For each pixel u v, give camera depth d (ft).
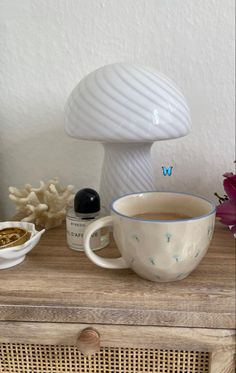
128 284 1.35
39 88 2.15
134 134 1.41
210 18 2.00
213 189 2.28
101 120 1.42
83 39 2.06
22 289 1.33
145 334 1.27
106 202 1.78
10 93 2.16
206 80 2.10
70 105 1.56
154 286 1.34
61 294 1.30
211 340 1.26
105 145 1.73
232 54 2.06
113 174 1.74
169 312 1.24
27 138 2.24
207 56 2.06
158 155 2.23
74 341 1.30
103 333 1.28
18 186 2.33
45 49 2.08
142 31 2.03
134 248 1.27
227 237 1.76
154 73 1.53
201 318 1.24
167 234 1.21
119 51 2.07
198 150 2.21
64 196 1.85
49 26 2.04
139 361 1.34
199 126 2.17
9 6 2.01
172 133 1.46
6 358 1.37
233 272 1.43
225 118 2.16
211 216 1.29
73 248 1.63
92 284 1.36
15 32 2.05
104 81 1.47
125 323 1.26
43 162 2.29
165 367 1.33
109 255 1.58
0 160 2.28
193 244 1.25
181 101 1.52
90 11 2.01
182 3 1.98
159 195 1.53
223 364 1.28
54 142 2.24
